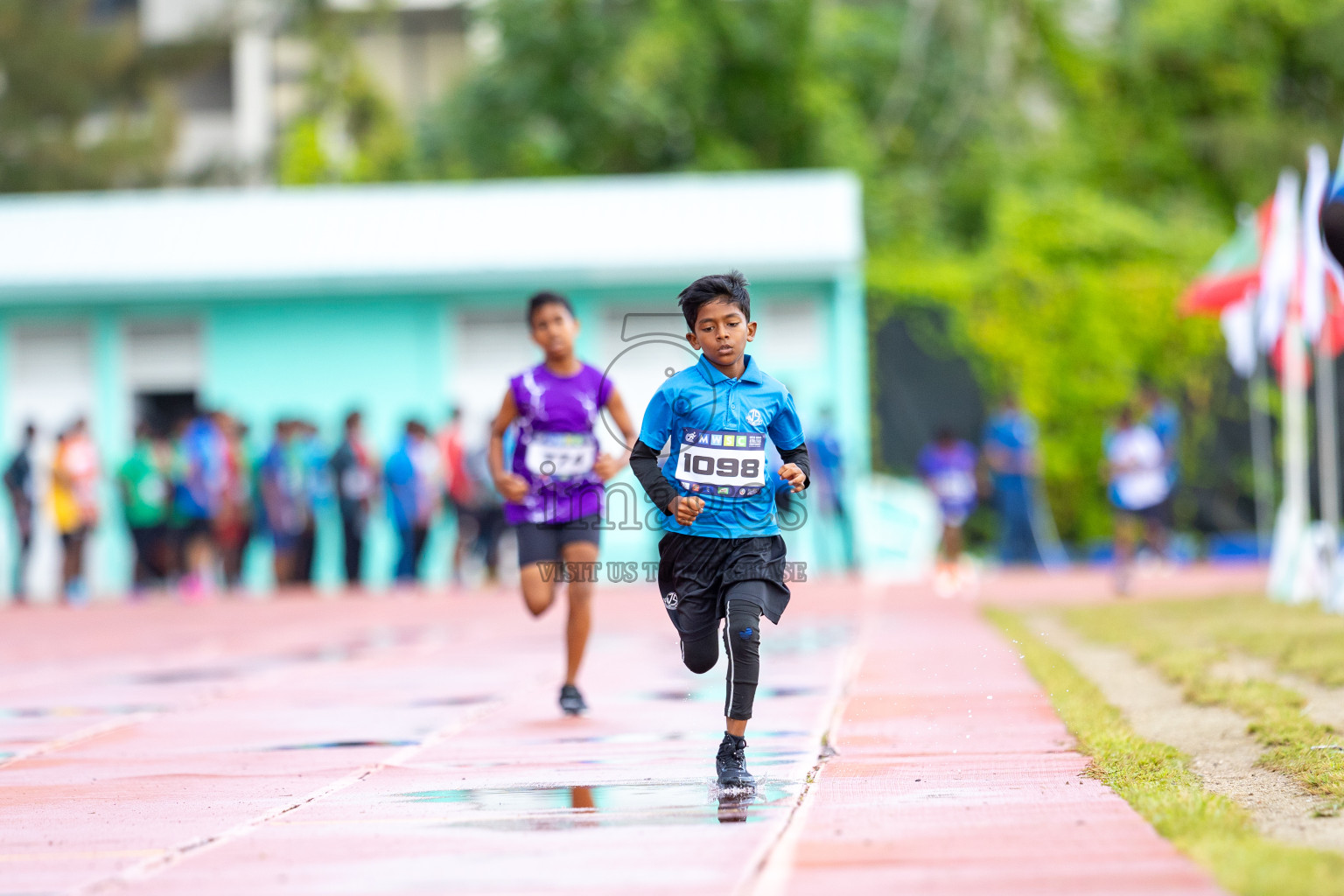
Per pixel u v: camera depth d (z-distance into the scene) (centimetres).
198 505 7169
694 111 11956
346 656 4159
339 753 2452
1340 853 1509
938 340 7900
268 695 3322
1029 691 2903
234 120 16962
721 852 1609
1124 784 1911
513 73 12319
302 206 8519
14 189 14050
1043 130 12800
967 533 7812
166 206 8606
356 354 8088
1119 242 9381
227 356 8119
